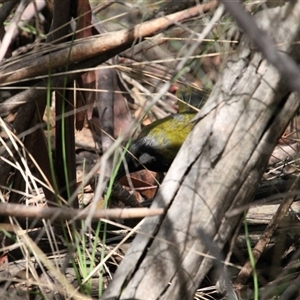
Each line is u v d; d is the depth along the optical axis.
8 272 4.93
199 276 4.19
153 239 4.12
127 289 4.10
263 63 4.11
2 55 4.71
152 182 7.07
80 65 5.09
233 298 4.07
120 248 5.13
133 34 4.84
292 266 5.15
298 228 5.39
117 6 8.17
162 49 7.21
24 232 4.57
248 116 4.10
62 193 5.51
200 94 6.52
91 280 4.79
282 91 4.09
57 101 5.28
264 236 5.00
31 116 5.23
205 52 5.14
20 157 5.02
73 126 5.34
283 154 6.70
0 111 5.03
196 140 4.16
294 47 4.08
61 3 5.15
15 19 4.87
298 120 6.12
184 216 4.09
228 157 4.10
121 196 5.70
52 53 4.98
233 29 4.52
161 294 4.11
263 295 4.77
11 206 3.52
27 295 4.78
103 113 7.09
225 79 4.21
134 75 6.36
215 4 4.61
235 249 5.31
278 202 5.74
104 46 4.88
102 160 3.49
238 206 4.19
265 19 4.13
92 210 3.45
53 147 5.91
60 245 5.19
